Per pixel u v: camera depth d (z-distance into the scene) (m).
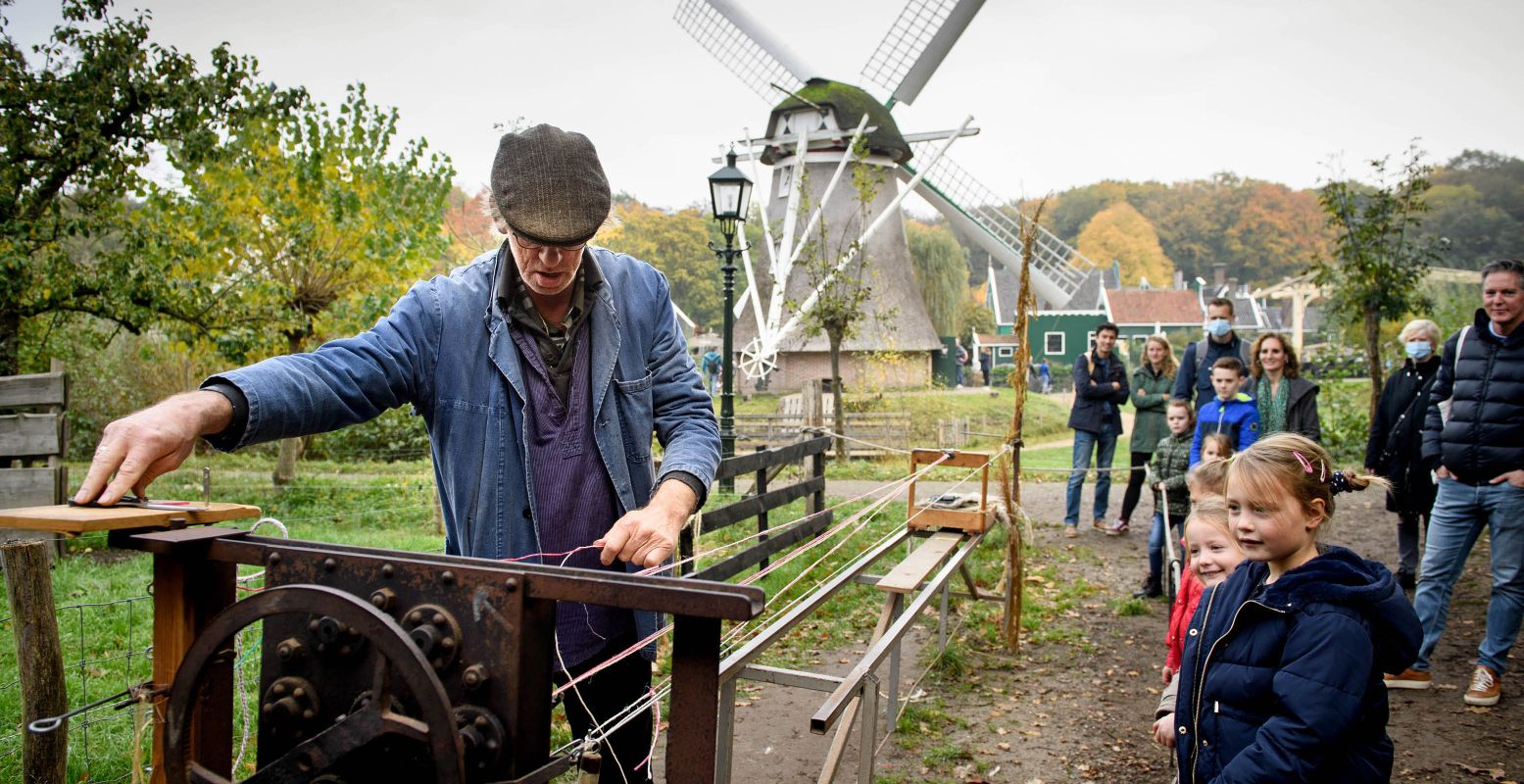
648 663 2.45
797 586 6.57
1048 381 41.62
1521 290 4.48
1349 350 17.70
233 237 11.15
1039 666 5.56
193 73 9.59
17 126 8.63
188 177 10.52
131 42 9.06
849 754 4.33
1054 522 10.16
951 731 4.63
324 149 12.14
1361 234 13.20
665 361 2.51
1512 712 4.66
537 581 1.48
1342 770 2.19
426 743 1.39
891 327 18.19
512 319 2.24
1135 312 57.47
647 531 1.94
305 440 17.22
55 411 7.06
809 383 17.36
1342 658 2.15
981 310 54.00
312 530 9.36
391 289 11.73
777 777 4.08
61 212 9.56
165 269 9.69
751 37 28.16
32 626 2.73
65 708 2.80
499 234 2.36
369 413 2.08
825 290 16.78
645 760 2.43
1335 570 2.24
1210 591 2.59
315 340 12.91
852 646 5.78
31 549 2.74
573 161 2.03
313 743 1.46
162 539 1.65
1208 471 4.16
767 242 25.81
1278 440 2.49
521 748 1.50
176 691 1.58
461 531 2.23
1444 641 5.79
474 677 1.48
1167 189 94.06
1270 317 68.62
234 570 1.87
